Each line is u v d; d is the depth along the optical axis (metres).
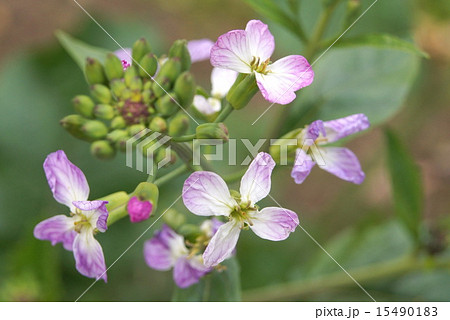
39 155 0.26
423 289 0.24
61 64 0.27
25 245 0.21
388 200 0.31
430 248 0.22
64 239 0.16
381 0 0.23
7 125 0.26
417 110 0.32
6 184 0.26
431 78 0.31
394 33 0.23
